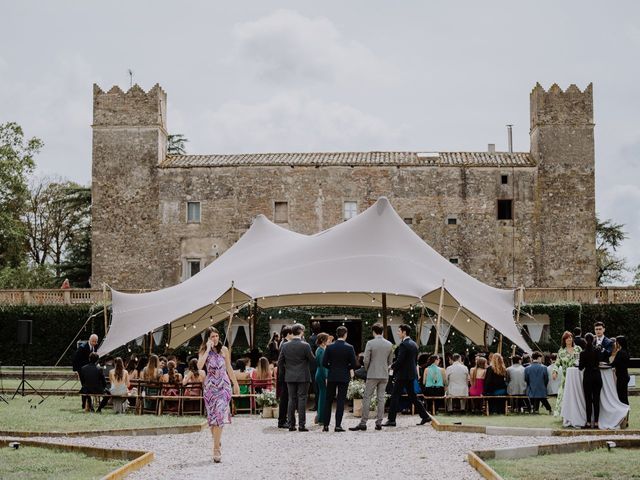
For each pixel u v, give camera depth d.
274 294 25.17
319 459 14.12
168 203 54.06
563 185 53.47
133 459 13.89
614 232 79.81
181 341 33.97
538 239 53.16
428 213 53.12
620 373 17.88
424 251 26.95
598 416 17.77
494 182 53.28
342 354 18.25
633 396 28.69
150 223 54.19
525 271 53.03
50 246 73.88
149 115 54.66
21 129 57.50
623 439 15.42
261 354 30.33
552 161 53.56
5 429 17.98
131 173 54.44
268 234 31.03
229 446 15.78
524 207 53.25
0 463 13.30
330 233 27.39
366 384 18.55
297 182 53.53
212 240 53.69
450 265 27.64
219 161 54.59
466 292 26.05
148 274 53.94
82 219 73.81
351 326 52.12
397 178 53.31
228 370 14.72
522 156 55.09
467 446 15.56
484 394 22.77
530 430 17.22
